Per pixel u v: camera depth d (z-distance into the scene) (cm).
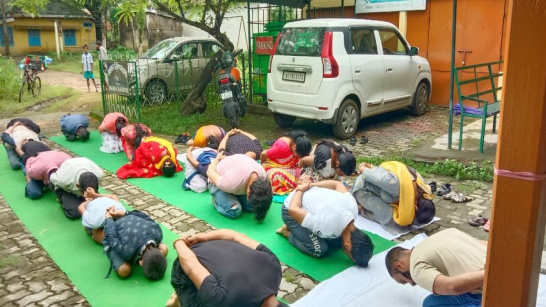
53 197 566
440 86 1006
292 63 780
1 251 429
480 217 468
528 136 174
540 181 176
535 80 170
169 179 624
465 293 279
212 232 301
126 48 2492
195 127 920
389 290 352
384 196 454
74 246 438
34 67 1380
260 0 1028
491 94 931
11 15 2603
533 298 190
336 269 388
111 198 453
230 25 1942
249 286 251
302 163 546
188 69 1164
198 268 261
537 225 180
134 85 1019
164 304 345
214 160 520
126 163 698
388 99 851
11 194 578
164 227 473
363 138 766
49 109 1195
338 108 757
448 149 696
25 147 623
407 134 812
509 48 173
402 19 1024
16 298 354
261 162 577
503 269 188
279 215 497
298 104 784
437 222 473
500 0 893
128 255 373
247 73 1232
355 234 381
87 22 2883
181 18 978
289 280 373
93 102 1287
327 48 738
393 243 430
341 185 431
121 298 352
